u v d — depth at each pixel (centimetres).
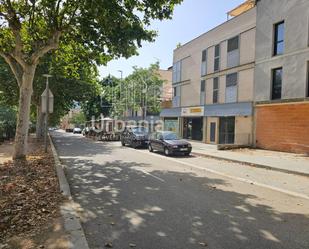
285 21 2197
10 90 2933
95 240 527
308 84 2036
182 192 898
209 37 3159
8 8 1224
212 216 664
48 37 1341
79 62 1777
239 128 2656
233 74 2780
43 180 956
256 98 2459
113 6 1081
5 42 1393
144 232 565
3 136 2944
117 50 1368
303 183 1096
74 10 1296
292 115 2112
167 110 4022
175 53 3912
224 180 1121
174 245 507
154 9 1188
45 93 1769
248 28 2588
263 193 910
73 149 2341
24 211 641
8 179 952
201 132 3284
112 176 1154
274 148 2255
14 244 488
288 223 626
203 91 3269
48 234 528
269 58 2333
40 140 3038
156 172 1274
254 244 514
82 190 907
